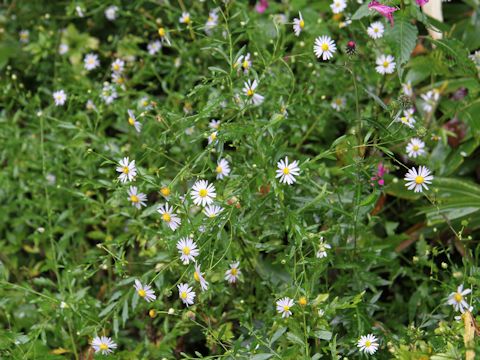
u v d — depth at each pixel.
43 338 1.16
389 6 1.14
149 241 1.24
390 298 1.30
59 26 1.63
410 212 1.36
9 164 1.44
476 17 1.45
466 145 1.35
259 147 1.14
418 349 1.10
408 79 1.38
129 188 1.16
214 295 1.22
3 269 1.20
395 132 1.12
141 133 1.35
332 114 1.37
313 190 1.15
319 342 1.11
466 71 1.27
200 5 1.47
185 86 1.40
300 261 1.08
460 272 1.14
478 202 1.25
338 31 1.41
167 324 1.18
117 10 1.47
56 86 1.50
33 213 1.39
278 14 1.52
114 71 1.43
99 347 1.13
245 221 1.11
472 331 1.01
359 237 1.19
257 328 1.18
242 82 1.23
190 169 1.12
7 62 1.61
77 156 1.38
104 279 1.34
